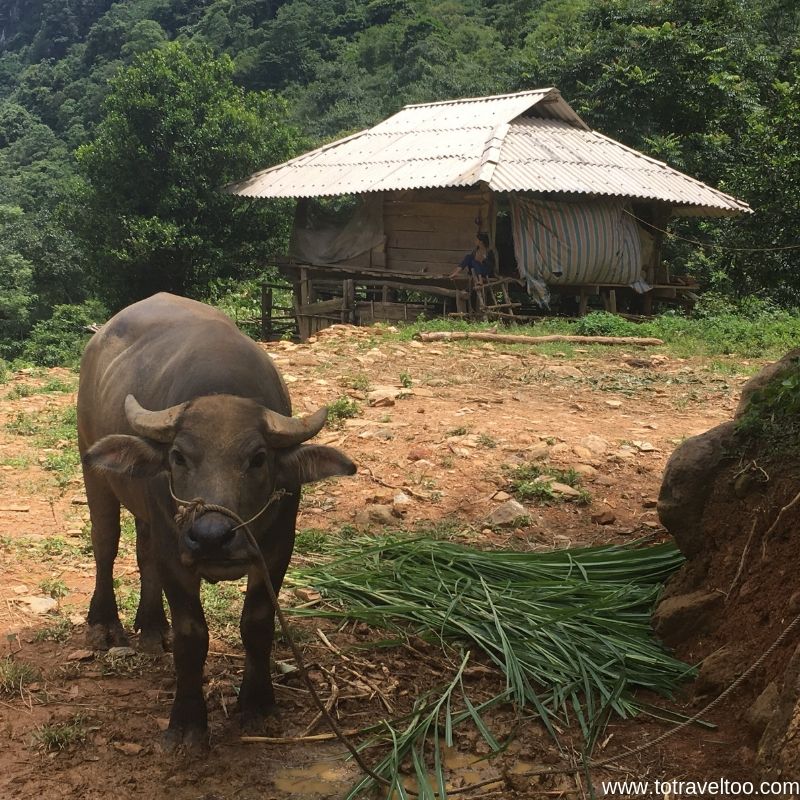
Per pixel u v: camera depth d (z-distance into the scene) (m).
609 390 11.77
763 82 30.98
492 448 8.98
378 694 4.81
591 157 22.08
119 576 6.21
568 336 16.08
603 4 32.91
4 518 7.23
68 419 10.46
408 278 22.42
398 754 4.26
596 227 21.48
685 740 4.42
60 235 43.78
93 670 4.99
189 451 3.85
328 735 4.45
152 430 3.93
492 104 24.38
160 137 28.88
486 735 4.40
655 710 4.69
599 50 30.42
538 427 9.76
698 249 27.55
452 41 64.00
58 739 4.30
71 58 96.50
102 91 82.56
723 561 5.22
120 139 29.00
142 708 4.63
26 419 10.40
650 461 8.79
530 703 4.76
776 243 21.25
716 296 23.38
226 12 84.19
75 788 4.02
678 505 5.39
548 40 36.38
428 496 7.75
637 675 4.92
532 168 20.58
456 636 5.36
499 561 6.09
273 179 24.33
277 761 4.28
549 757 4.35
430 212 22.41
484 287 20.45
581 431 9.66
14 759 4.20
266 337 25.66
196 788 4.07
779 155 21.72
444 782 4.16
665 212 23.55
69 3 108.44
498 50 58.09
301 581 5.95
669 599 5.32
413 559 6.20
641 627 5.34
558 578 5.91
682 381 12.47
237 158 28.97
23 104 93.75
